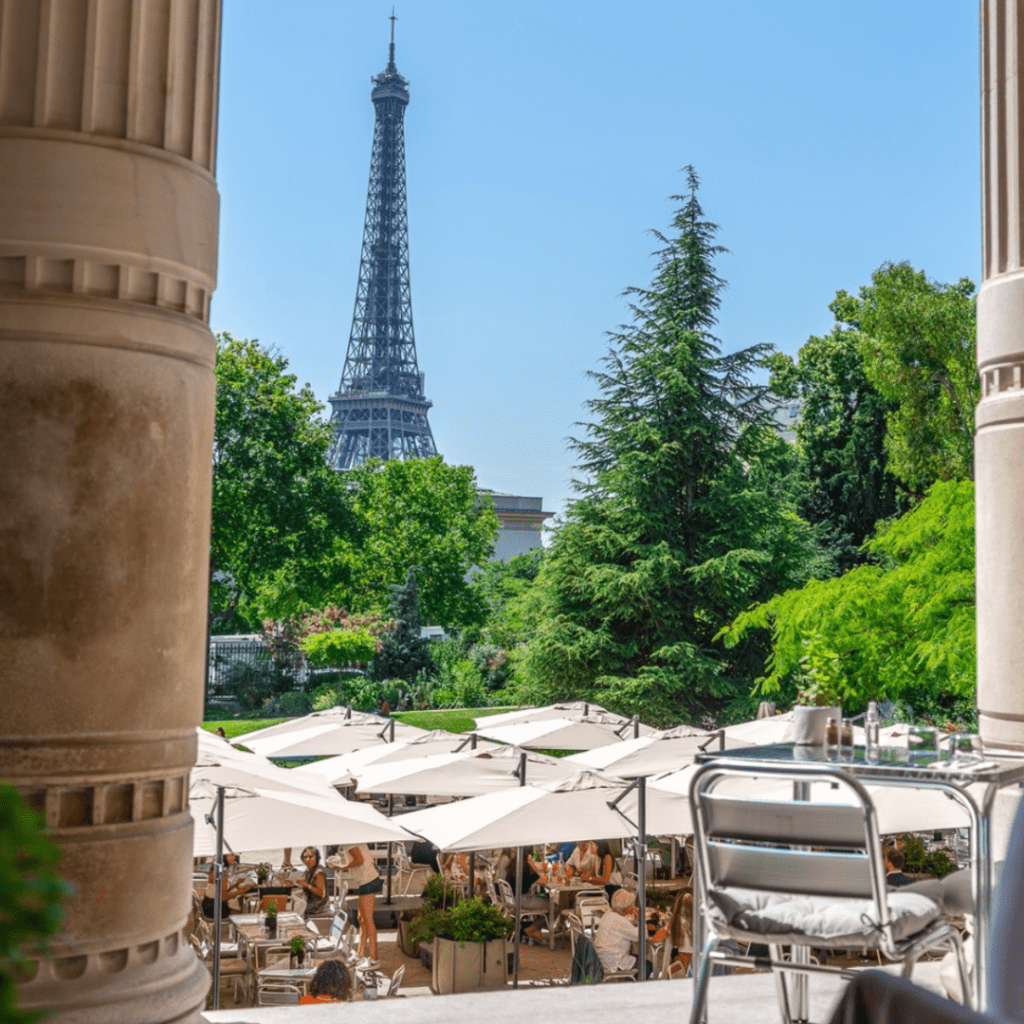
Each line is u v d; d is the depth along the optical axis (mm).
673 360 37781
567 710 24875
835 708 4875
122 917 3934
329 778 18781
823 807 3807
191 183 4348
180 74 4336
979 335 5555
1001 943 1564
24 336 3957
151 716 4078
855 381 45312
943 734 4629
